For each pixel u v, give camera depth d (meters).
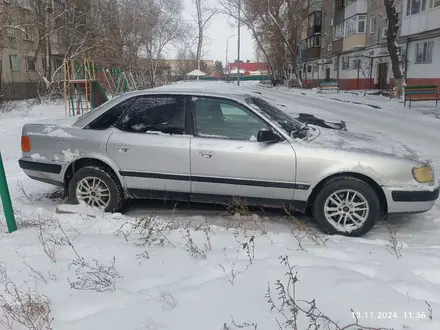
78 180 4.66
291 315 2.38
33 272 3.06
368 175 4.06
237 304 2.52
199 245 3.56
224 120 4.43
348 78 37.91
